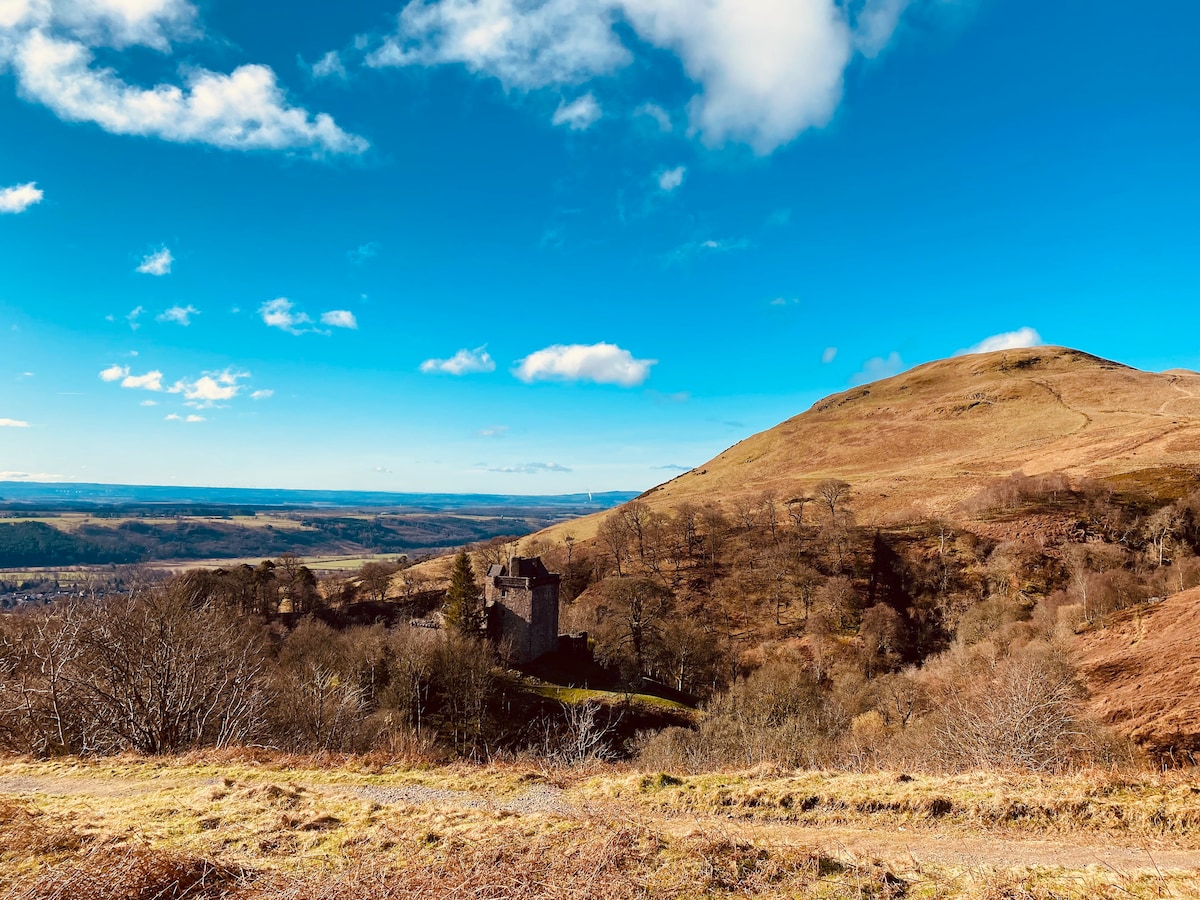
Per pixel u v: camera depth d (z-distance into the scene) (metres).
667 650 76.44
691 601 96.69
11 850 11.47
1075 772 15.67
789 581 92.88
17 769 19.05
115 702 25.77
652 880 10.45
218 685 29.44
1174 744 26.03
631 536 124.12
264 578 91.50
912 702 47.75
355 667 53.34
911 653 78.00
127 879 10.05
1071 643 53.91
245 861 11.77
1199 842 11.31
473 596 73.44
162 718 25.69
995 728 21.28
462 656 56.28
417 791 16.67
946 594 86.12
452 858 11.47
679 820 13.72
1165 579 67.12
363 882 10.55
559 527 169.75
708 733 39.69
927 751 23.95
